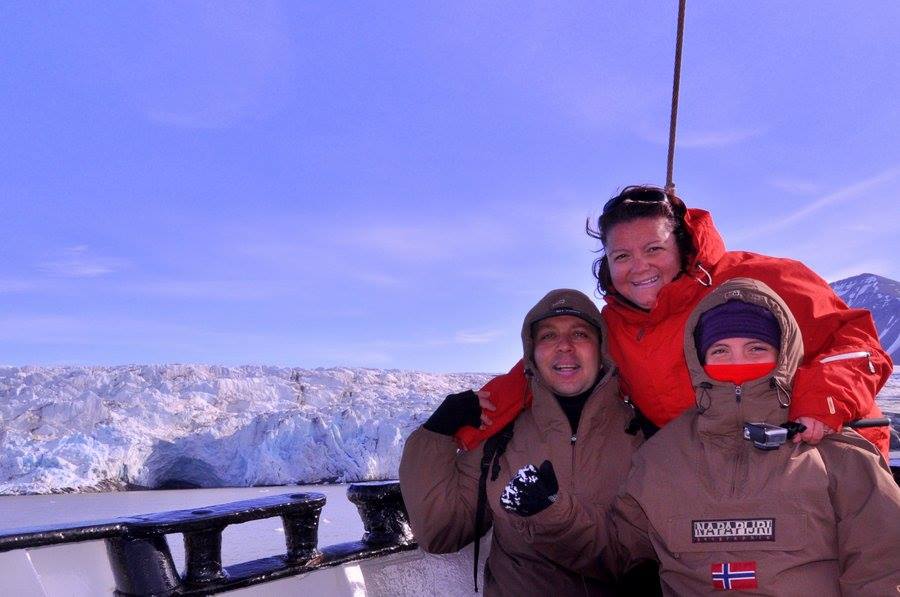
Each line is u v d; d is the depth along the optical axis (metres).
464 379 58.62
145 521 1.36
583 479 1.60
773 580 1.14
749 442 1.24
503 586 1.70
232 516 1.45
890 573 1.10
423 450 1.70
